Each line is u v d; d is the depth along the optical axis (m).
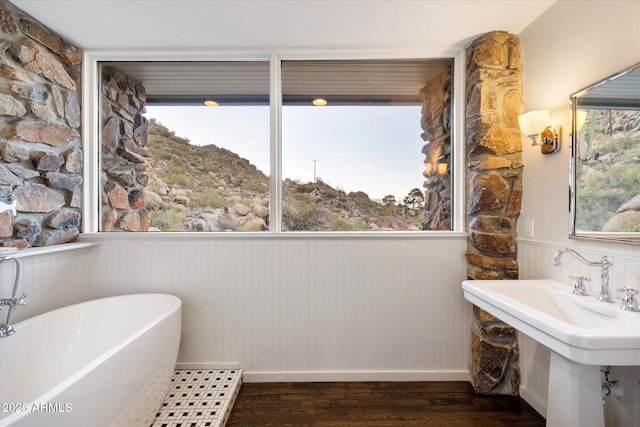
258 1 1.57
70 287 1.88
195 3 1.59
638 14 1.19
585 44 1.42
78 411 1.04
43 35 1.76
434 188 2.13
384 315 2.03
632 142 1.20
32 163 1.71
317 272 2.02
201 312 2.03
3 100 1.57
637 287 1.18
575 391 1.10
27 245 1.67
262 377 2.02
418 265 2.03
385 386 1.97
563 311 1.39
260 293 2.02
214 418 1.56
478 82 1.89
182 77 2.17
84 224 2.04
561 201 1.55
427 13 1.67
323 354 2.03
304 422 1.65
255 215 2.13
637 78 1.18
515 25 1.80
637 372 1.20
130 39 1.92
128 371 1.30
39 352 1.55
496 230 1.88
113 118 2.14
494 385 1.86
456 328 2.04
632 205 1.19
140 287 2.02
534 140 1.64
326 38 1.92
